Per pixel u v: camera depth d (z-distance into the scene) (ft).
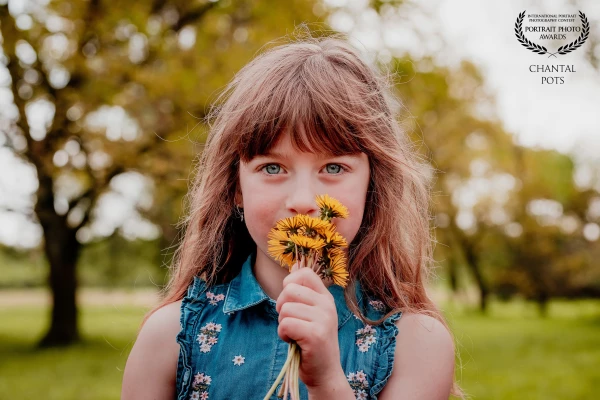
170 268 5.94
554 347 51.19
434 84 32.83
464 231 85.10
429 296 5.30
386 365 4.37
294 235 3.77
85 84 33.40
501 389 30.22
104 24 30.48
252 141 4.21
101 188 38.22
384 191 4.73
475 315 98.78
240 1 32.27
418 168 5.58
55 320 48.57
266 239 4.19
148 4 32.99
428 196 6.15
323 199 3.90
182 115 33.14
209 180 4.95
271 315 4.51
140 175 37.40
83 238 50.31
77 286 49.29
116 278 76.13
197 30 33.78
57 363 40.19
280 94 4.25
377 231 4.75
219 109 5.74
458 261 98.58
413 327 4.53
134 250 67.21
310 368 3.63
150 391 4.43
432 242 6.63
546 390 30.25
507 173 71.31
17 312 93.25
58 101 32.32
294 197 4.05
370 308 4.72
